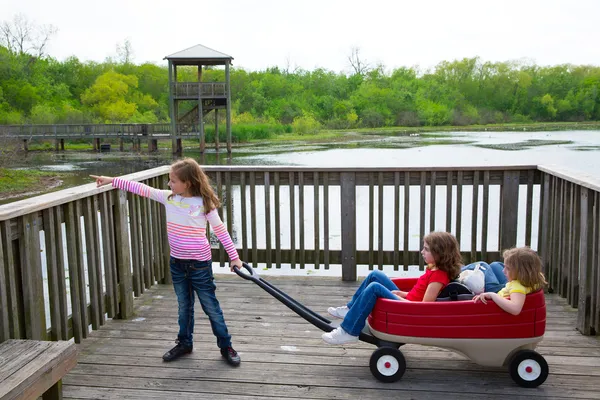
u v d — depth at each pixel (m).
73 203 3.37
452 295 2.91
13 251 2.86
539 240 4.68
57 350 2.36
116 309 3.86
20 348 2.37
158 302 4.31
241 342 3.48
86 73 73.31
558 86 88.25
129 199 4.16
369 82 85.94
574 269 4.00
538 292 2.79
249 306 4.18
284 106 73.50
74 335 3.41
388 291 2.94
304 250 4.96
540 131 57.09
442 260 2.89
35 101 60.84
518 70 91.06
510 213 4.64
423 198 4.71
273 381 2.95
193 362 3.20
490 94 88.75
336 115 74.56
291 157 28.45
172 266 3.17
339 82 85.44
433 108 79.38
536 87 88.44
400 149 32.16
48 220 3.09
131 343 3.49
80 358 3.26
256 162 25.94
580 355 3.22
